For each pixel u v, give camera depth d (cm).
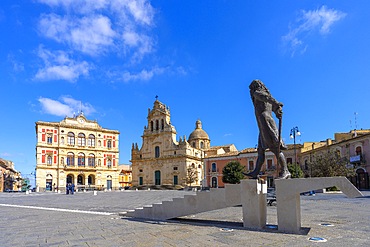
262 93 1152
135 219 1289
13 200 3108
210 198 1105
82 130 8462
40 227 1120
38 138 7781
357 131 5428
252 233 898
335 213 1338
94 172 8475
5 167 9394
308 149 5994
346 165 4469
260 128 1141
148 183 8044
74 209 1869
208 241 801
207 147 9025
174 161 7700
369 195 2744
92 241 838
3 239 900
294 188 912
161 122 8144
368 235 833
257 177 1106
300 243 753
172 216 1210
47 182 7769
